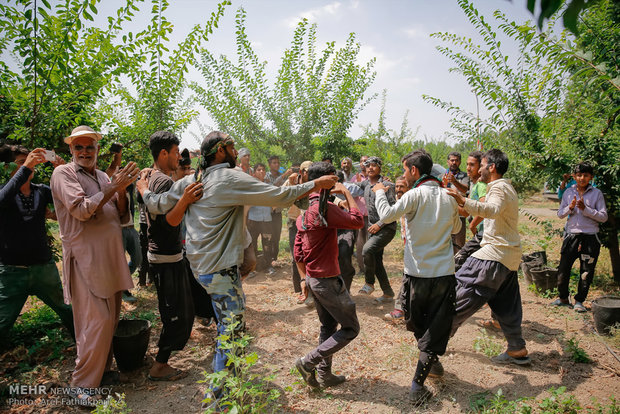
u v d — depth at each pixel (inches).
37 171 176.1
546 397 130.0
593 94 129.6
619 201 225.0
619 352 159.2
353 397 132.0
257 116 391.5
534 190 671.1
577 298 204.7
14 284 136.6
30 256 138.5
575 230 200.8
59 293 148.5
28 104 169.3
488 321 186.9
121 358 143.3
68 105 172.9
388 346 167.8
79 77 173.3
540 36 123.3
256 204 113.5
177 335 140.9
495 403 117.3
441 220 126.0
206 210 114.3
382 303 217.8
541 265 243.1
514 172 258.4
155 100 231.1
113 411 118.5
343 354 160.9
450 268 125.2
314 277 126.4
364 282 255.4
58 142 192.5
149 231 137.6
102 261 126.0
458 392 133.6
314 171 133.2
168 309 138.7
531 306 211.8
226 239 115.6
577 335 176.1
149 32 199.6
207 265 114.6
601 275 254.5
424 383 138.6
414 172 134.7
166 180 135.9
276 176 323.0
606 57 136.8
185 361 156.7
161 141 139.6
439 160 679.1
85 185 130.3
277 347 167.0
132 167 123.6
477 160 202.2
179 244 140.9
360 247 266.7
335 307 125.3
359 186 277.9
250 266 158.2
